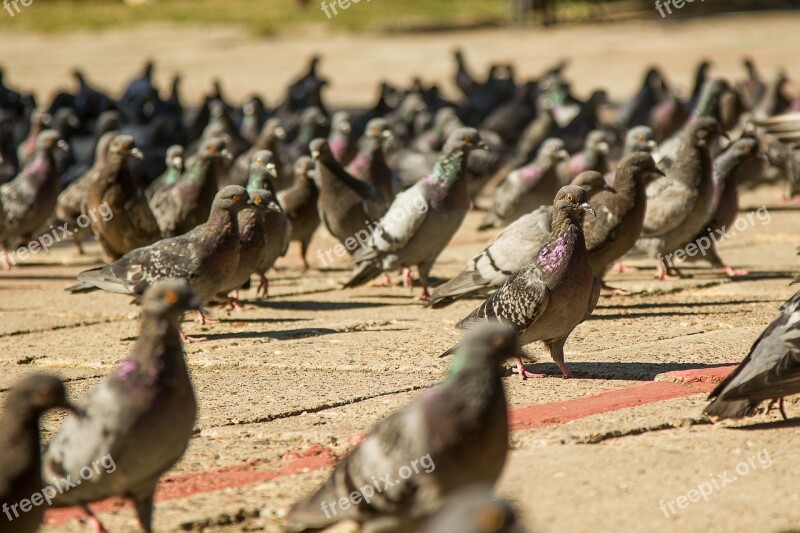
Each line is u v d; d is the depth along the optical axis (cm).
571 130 2394
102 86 4094
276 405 856
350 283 1380
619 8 6462
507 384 907
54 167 1642
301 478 700
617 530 596
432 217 1315
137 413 589
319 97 2908
